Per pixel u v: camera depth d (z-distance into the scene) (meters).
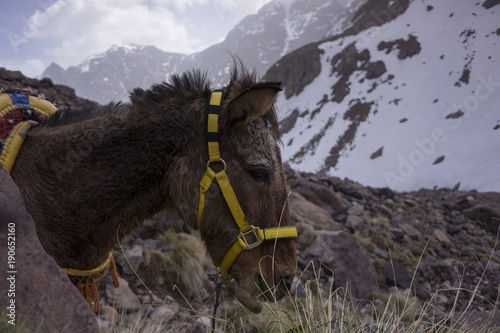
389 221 11.66
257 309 2.22
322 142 144.50
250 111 2.04
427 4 183.12
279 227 2.24
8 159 2.23
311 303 2.65
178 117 2.20
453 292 7.42
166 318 4.00
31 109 2.51
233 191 2.16
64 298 1.51
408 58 163.88
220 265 2.33
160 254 5.12
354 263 6.66
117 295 4.25
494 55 144.50
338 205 10.77
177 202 2.19
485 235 13.34
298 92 181.00
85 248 2.24
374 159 124.62
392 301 5.93
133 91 2.35
